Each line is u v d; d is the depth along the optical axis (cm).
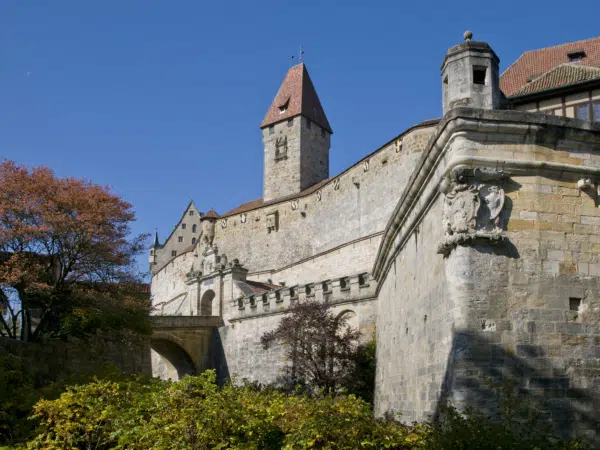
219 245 8462
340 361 3697
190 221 13200
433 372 1683
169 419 1498
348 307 4081
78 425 1694
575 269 1496
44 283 3419
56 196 3622
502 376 1417
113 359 3722
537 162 1514
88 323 3538
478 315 1445
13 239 3453
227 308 5906
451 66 1686
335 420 1278
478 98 1638
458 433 1148
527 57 3700
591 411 1426
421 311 1906
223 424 1462
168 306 9612
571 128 1529
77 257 3666
